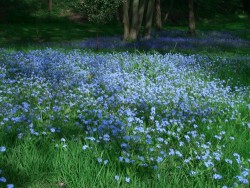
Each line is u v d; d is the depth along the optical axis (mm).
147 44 21797
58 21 40344
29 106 7395
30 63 12570
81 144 5301
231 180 4711
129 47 20531
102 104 8117
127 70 12719
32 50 17000
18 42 24094
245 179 4445
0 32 31125
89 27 37656
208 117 7523
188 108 7980
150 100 8594
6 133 5664
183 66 13859
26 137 5441
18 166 4742
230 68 14398
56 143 5406
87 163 4742
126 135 5684
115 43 22391
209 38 28500
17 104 7379
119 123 6250
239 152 5734
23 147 5137
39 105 7477
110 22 40375
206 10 53688
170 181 4570
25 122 6086
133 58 14141
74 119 7047
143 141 5680
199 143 5902
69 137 5805
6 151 5070
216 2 56344
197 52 19578
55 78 10555
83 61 13633
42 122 6352
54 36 29812
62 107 7434
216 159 5227
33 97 8219
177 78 11750
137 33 25156
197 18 50656
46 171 4781
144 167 4898
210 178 4711
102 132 5852
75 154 5008
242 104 8805
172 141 5992
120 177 4469
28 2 42375
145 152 5270
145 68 12859
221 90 10125
